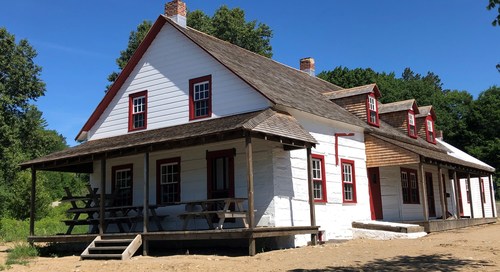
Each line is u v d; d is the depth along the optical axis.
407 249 13.77
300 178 17.42
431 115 31.05
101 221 17.02
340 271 10.45
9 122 42.25
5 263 14.58
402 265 10.93
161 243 18.36
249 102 17.38
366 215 21.00
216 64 18.50
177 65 19.72
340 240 17.53
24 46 44.00
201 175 18.00
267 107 16.83
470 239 16.16
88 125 22.02
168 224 18.56
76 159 18.06
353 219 20.08
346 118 20.81
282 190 16.52
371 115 23.53
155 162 19.48
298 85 22.75
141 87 20.73
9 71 42.69
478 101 61.59
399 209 23.67
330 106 21.66
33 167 19.44
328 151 19.31
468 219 25.34
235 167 17.16
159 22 20.19
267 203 16.23
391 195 23.23
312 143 16.31
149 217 17.48
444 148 31.86
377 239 18.05
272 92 17.45
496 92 65.25
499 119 58.44
